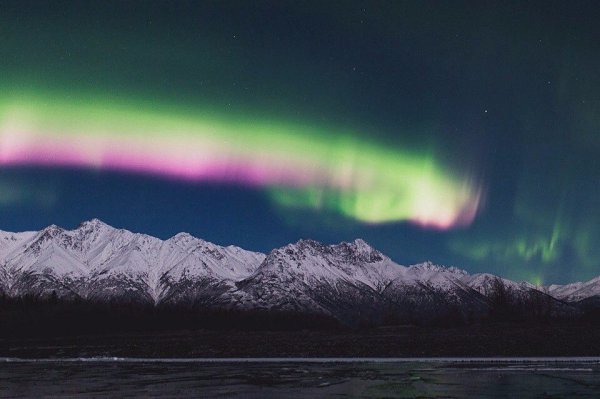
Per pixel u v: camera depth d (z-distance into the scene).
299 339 174.00
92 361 104.25
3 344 176.25
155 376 69.19
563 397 47.31
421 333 173.88
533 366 79.88
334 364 89.88
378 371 74.44
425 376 66.50
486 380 61.12
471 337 143.38
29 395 51.72
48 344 169.75
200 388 56.06
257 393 51.91
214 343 161.12
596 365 80.75
